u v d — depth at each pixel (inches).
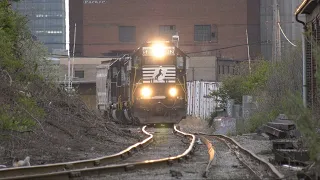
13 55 3021.7
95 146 2561.5
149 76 4421.8
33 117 2455.7
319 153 1599.4
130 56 4480.8
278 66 4658.0
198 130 5019.7
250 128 4050.2
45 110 2810.0
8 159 1972.2
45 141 2342.5
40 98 2824.8
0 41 2755.9
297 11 3329.2
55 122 2755.9
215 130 4889.3
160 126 4685.0
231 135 4023.1
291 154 1961.1
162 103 4409.5
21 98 2596.0
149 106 4394.7
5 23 3152.1
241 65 6668.3
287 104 1722.4
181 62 4520.2
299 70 4222.4
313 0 2965.1
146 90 4397.1
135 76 4458.7
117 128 3491.6
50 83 3240.7
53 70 4266.7
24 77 2945.4
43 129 2423.7
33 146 2204.7
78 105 3348.9
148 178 1600.6
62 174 1531.7
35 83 2992.1
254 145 2829.7
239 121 4653.1
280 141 2381.9
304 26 3319.4
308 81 3272.6
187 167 1893.5
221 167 1887.3
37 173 1632.6
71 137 2652.6
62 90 3336.6
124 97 4808.1
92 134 2945.4
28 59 3449.8
